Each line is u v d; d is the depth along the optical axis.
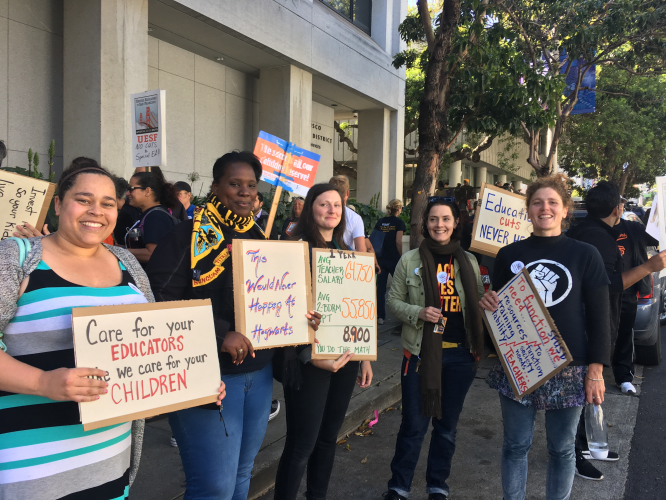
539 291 2.57
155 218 3.49
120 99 6.96
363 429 4.39
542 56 14.45
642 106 16.34
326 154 14.51
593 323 2.48
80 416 1.49
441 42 6.48
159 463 3.29
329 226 2.76
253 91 11.55
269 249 2.27
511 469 2.66
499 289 2.80
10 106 6.77
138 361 1.66
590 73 13.74
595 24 11.62
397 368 5.59
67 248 1.64
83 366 1.53
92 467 1.58
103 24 6.70
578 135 22.31
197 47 9.59
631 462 3.85
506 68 7.27
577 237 3.61
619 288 2.86
